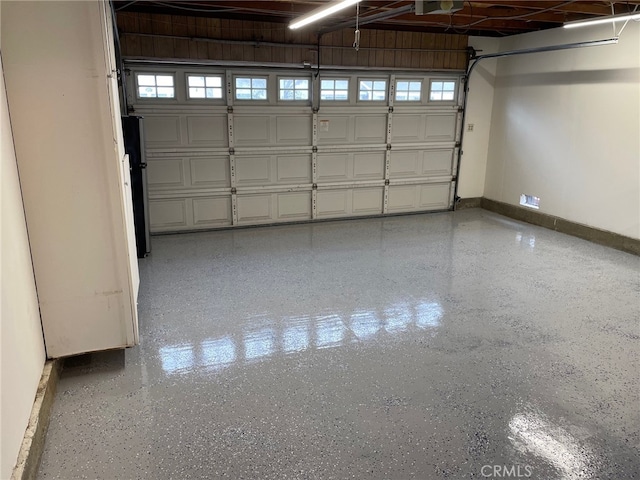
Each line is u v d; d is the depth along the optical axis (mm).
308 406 2451
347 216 6691
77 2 2227
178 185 5766
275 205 6273
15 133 2270
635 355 2979
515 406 2461
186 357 2922
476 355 2975
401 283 4211
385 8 4812
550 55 5949
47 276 2494
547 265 4719
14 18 2162
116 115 2613
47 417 2285
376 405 2463
